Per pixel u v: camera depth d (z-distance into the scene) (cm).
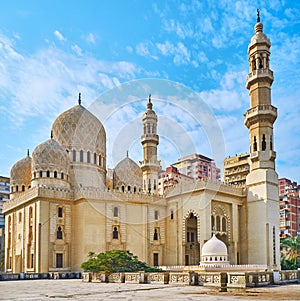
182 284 3044
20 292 2727
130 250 6306
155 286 2980
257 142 6769
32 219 6197
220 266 4819
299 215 9775
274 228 6525
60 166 6378
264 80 6788
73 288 3041
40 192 5969
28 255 6166
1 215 10581
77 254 6028
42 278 5400
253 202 6700
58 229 6088
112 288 2892
